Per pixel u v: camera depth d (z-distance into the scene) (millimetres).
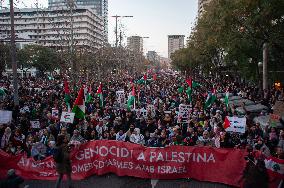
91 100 27234
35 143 14062
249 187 9984
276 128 16281
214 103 26125
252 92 36969
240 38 28844
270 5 22234
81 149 12656
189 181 12164
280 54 31203
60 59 63188
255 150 12508
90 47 98500
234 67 46281
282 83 36875
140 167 12477
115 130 17078
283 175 11328
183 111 18625
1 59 64375
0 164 12367
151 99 31359
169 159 12320
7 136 14633
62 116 16703
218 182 12008
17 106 21359
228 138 14562
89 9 119500
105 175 12727
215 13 28359
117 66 84812
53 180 12453
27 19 130500
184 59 74000
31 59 85562
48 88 40719
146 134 16109
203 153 12141
